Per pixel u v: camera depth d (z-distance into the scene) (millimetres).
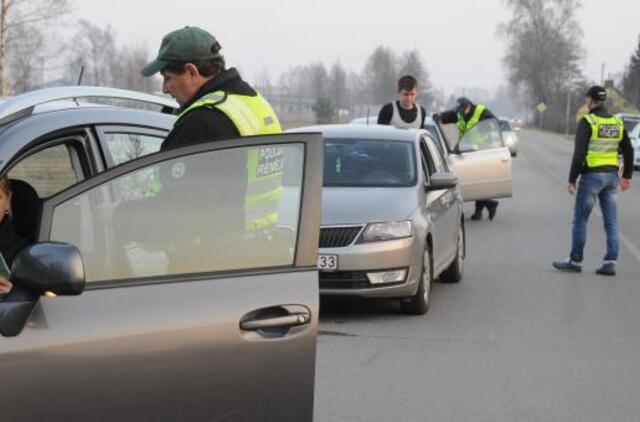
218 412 3723
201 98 4543
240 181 3896
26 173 4816
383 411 6516
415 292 9461
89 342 3562
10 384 3453
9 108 4625
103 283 3725
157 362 3635
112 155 4891
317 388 7035
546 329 9133
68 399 3537
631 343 8609
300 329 3816
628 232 17484
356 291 9148
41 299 3586
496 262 13523
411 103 13961
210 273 3838
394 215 9375
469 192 18094
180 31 4645
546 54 128125
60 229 3734
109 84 48312
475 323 9352
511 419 6402
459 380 7309
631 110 86688
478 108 18375
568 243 15664
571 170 12359
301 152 3945
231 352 3717
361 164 10422
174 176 3844
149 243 3812
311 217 3918
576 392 7043
